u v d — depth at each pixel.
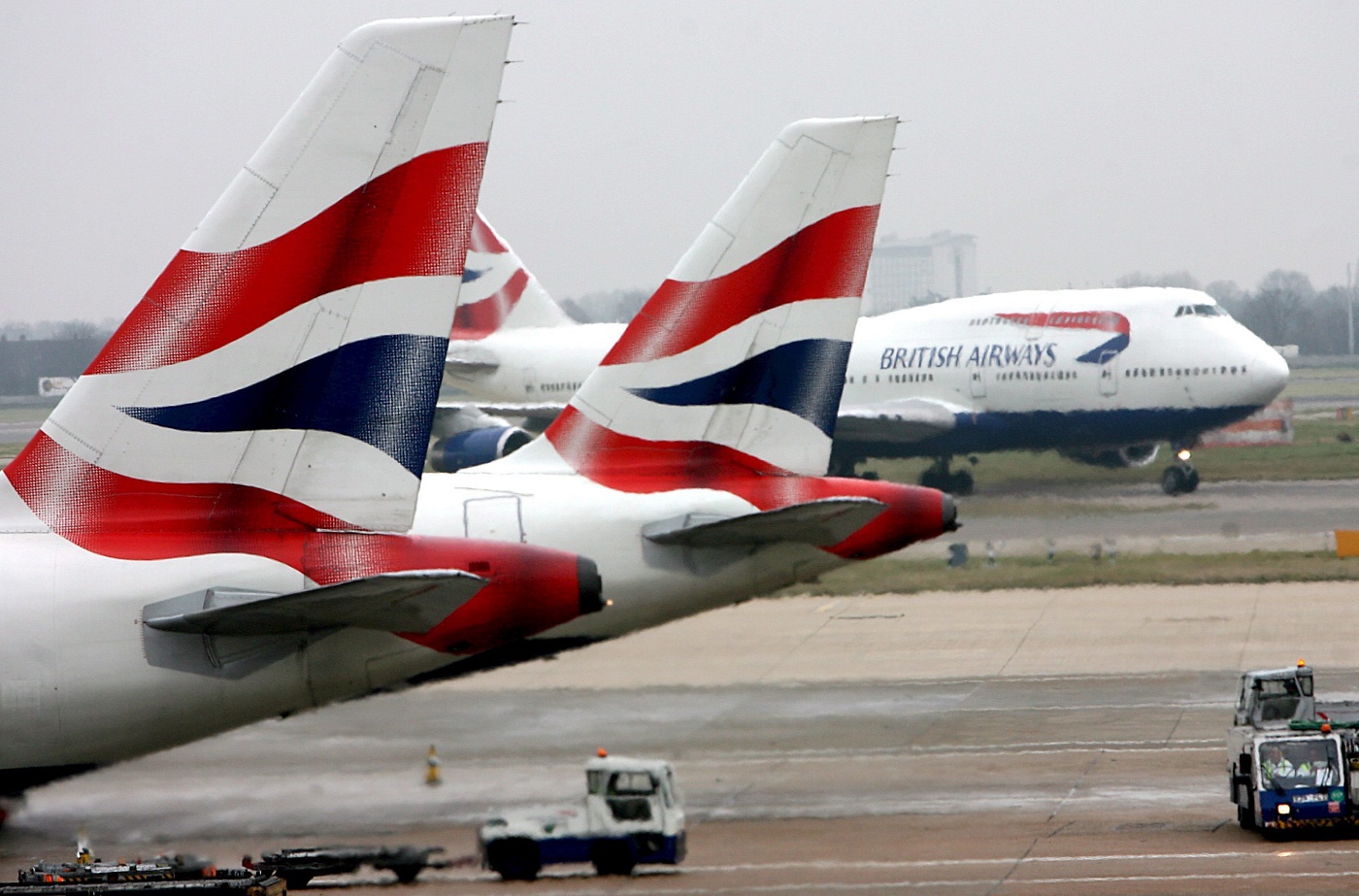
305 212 62.66
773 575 86.31
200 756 83.62
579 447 86.56
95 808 75.62
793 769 92.75
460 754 92.69
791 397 87.56
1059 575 166.38
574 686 114.25
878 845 77.12
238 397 62.78
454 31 62.88
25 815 73.50
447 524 82.25
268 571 62.53
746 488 86.62
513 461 86.75
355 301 63.19
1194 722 105.12
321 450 63.47
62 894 65.06
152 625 61.09
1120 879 71.00
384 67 62.62
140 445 62.31
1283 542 186.50
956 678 119.69
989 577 166.00
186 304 62.34
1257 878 71.00
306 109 62.62
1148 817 82.62
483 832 72.69
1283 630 136.75
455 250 63.53
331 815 78.81
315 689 64.31
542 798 82.25
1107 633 137.38
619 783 73.06
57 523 61.84
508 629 66.69
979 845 76.88
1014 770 92.62
